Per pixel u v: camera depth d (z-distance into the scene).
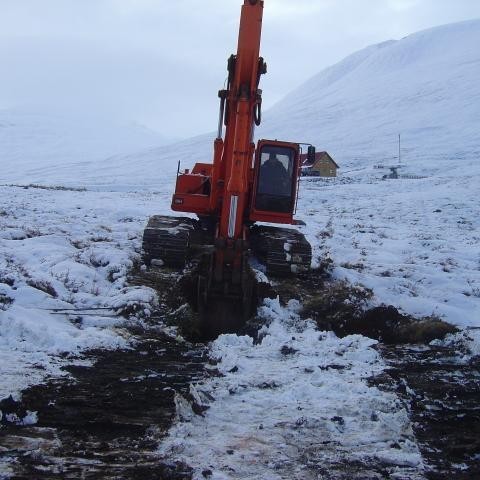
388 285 12.20
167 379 6.67
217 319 9.00
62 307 9.06
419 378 7.31
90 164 97.81
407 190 41.12
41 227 15.75
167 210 23.61
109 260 12.05
